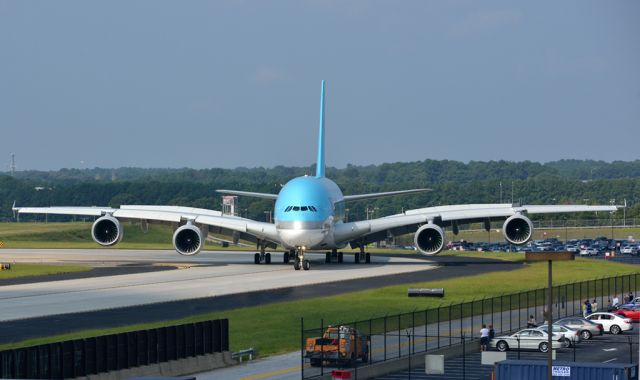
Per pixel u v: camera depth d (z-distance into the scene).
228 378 177.00
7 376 154.12
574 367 163.50
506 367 167.50
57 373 163.88
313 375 179.38
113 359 174.38
